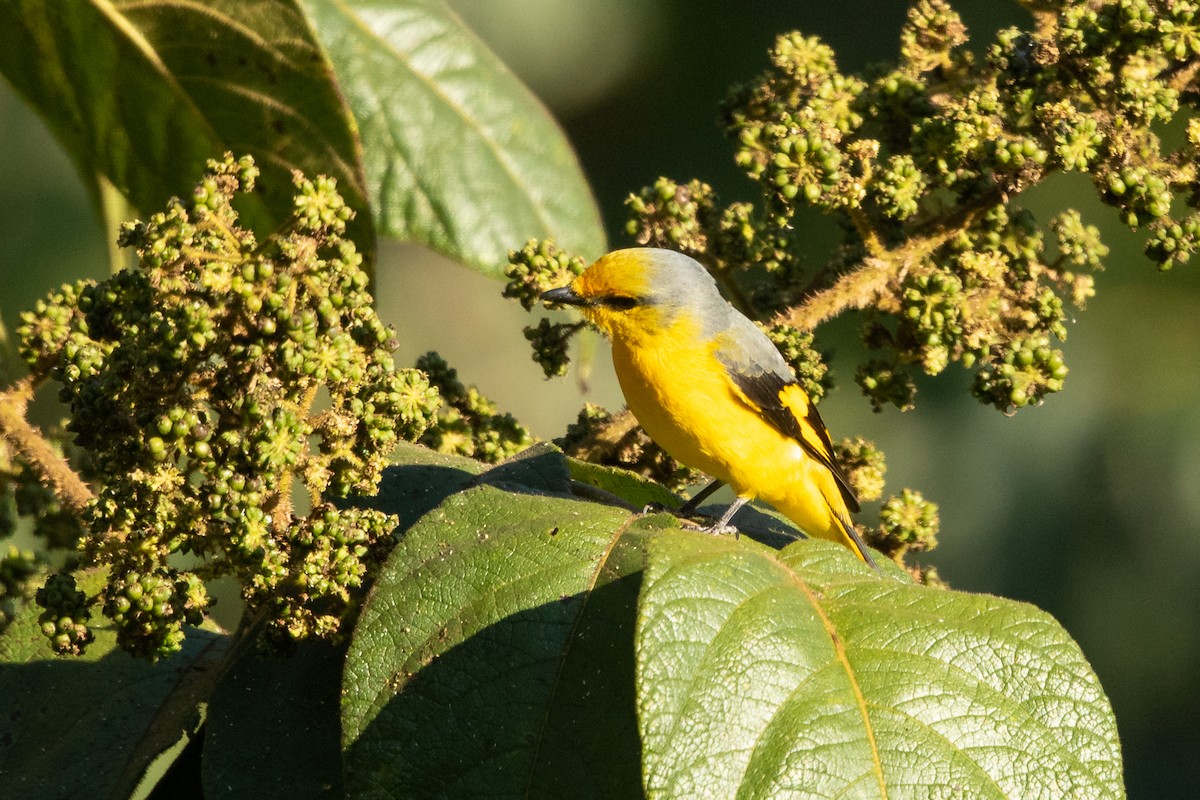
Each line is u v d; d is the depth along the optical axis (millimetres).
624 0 19641
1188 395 17766
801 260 9211
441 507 6625
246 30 9102
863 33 19000
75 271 17141
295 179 6387
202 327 5984
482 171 11047
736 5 19781
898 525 8945
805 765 5559
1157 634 17531
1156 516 17656
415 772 5938
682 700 5535
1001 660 5945
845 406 17766
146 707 7336
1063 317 8375
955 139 8148
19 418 7664
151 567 6090
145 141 10055
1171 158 8180
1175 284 17969
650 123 19859
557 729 5973
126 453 6121
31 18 9656
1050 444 17703
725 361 10648
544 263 8734
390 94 10859
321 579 6148
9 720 7219
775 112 9312
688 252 9094
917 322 8273
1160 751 17562
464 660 6117
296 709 6727
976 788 5656
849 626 6020
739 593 5840
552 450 7609
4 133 17094
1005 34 8547
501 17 19438
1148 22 7980
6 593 8039
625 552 6363
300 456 6254
